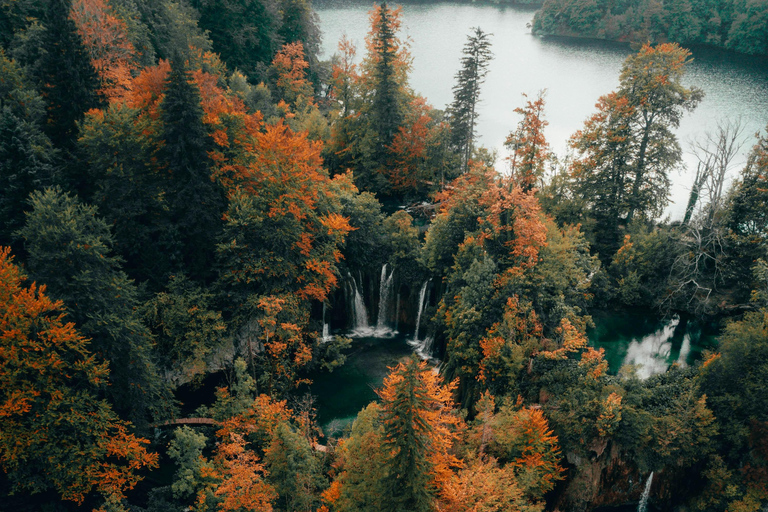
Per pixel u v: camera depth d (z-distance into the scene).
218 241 43.16
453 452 32.28
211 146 43.16
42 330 29.39
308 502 30.64
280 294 43.19
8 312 27.98
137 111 42.34
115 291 33.84
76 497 29.86
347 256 53.19
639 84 53.97
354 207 53.34
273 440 32.47
